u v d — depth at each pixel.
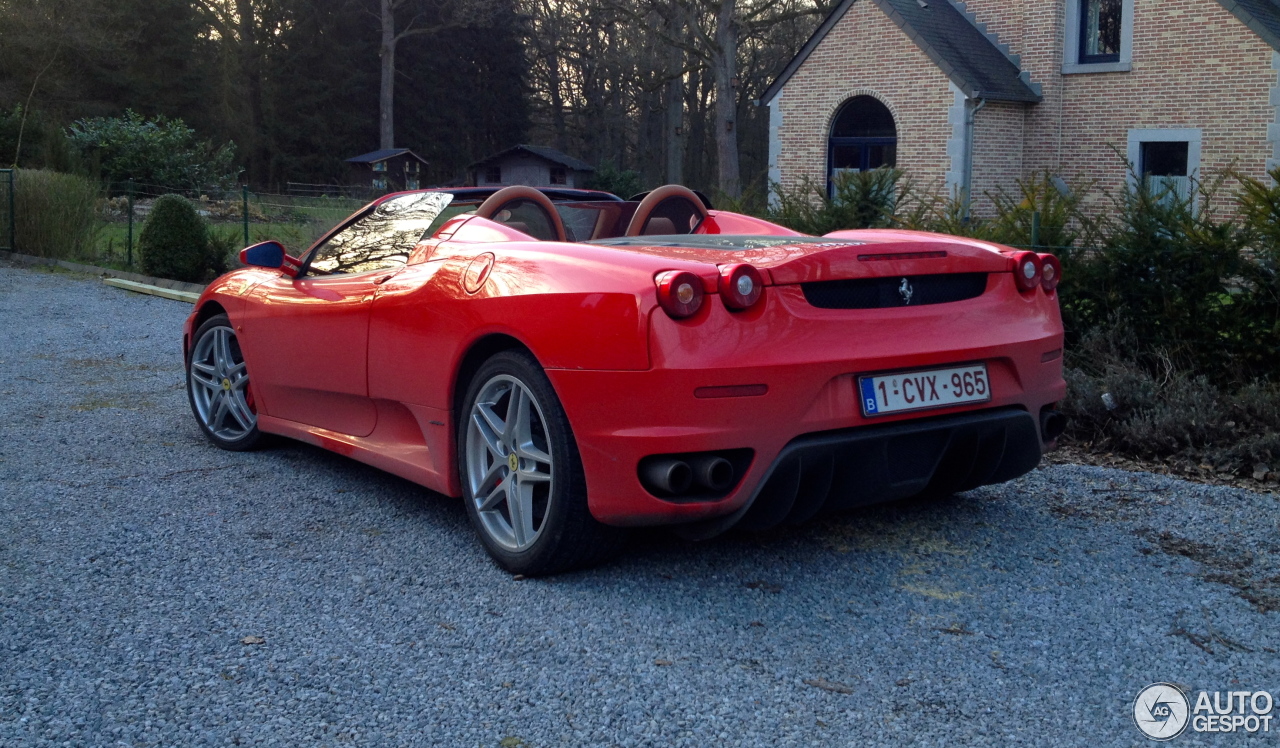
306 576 3.32
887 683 2.55
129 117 31.56
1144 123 20.61
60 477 4.51
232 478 4.52
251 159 52.56
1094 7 21.30
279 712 2.43
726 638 2.81
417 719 2.40
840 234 4.06
